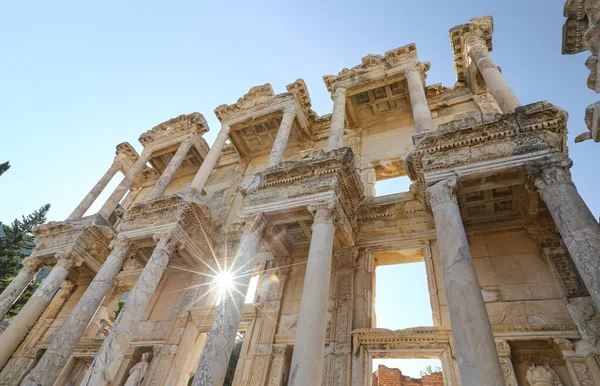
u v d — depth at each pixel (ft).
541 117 33.78
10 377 59.82
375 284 45.50
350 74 65.82
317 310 32.42
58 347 42.96
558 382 30.66
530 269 37.96
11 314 110.73
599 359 29.71
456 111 61.62
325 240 37.35
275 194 44.96
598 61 26.73
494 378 21.67
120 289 68.69
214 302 53.36
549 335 32.68
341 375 36.96
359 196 48.08
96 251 63.98
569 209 27.55
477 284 26.73
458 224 30.73
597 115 26.61
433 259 42.78
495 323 35.22
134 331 41.65
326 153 44.91
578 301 33.50
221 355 33.06
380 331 38.34
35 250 64.54
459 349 24.04
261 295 49.96
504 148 33.68
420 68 60.08
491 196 39.50
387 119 68.54
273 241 49.37
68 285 70.54
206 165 63.93
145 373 48.62
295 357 29.86
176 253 57.06
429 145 37.40
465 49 61.21
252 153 80.12
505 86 44.93
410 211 47.67
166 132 81.61
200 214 55.83
